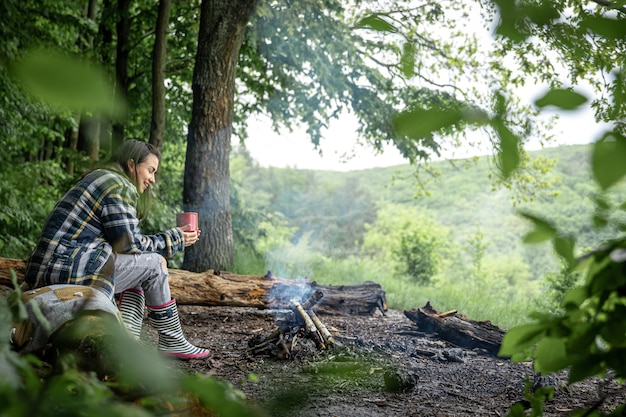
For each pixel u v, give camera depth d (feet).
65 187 40.45
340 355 15.76
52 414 1.86
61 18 46.96
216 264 31.53
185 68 48.91
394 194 340.18
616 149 1.74
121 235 12.53
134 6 54.03
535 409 3.95
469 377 15.31
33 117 40.11
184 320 21.49
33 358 2.48
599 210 2.31
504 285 82.99
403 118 1.77
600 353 2.70
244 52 45.52
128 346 1.81
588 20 1.94
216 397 1.79
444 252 156.46
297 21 40.93
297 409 1.84
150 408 2.42
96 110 1.16
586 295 2.65
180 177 55.98
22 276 20.15
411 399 12.97
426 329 20.63
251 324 21.11
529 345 2.79
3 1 35.42
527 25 1.91
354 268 49.21
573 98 1.81
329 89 45.85
